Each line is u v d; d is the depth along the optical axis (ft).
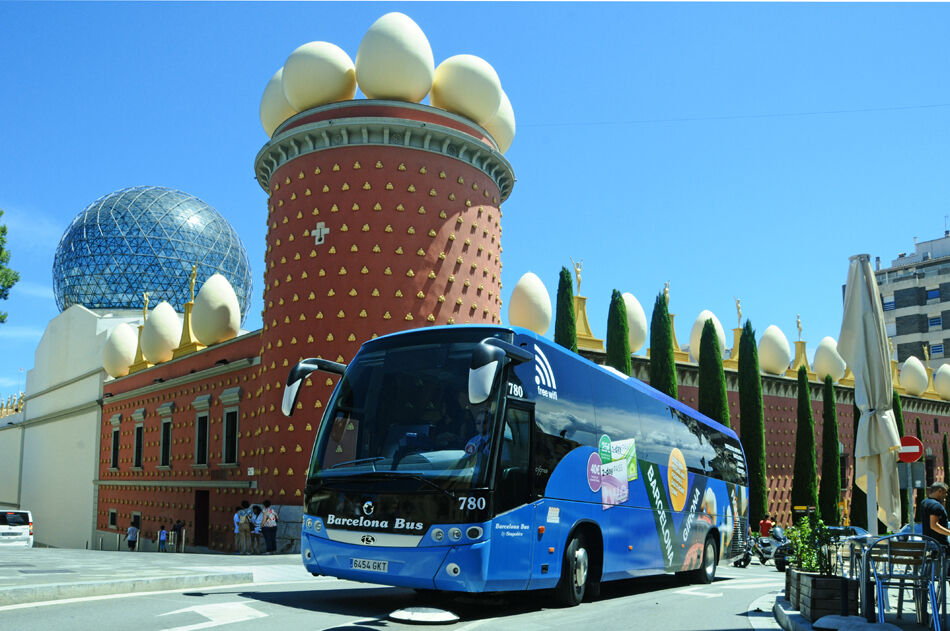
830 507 132.05
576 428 40.68
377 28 87.86
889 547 31.48
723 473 63.31
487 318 91.35
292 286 88.33
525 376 36.83
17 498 196.85
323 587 45.47
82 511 160.04
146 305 153.69
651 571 48.08
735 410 145.79
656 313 113.39
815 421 159.02
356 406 36.83
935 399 188.14
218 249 182.80
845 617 31.32
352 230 86.12
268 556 76.07
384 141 87.15
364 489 34.63
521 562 34.83
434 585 32.65
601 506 42.16
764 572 73.15
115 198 180.14
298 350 86.48
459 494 32.91
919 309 276.21
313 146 89.40
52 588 35.68
